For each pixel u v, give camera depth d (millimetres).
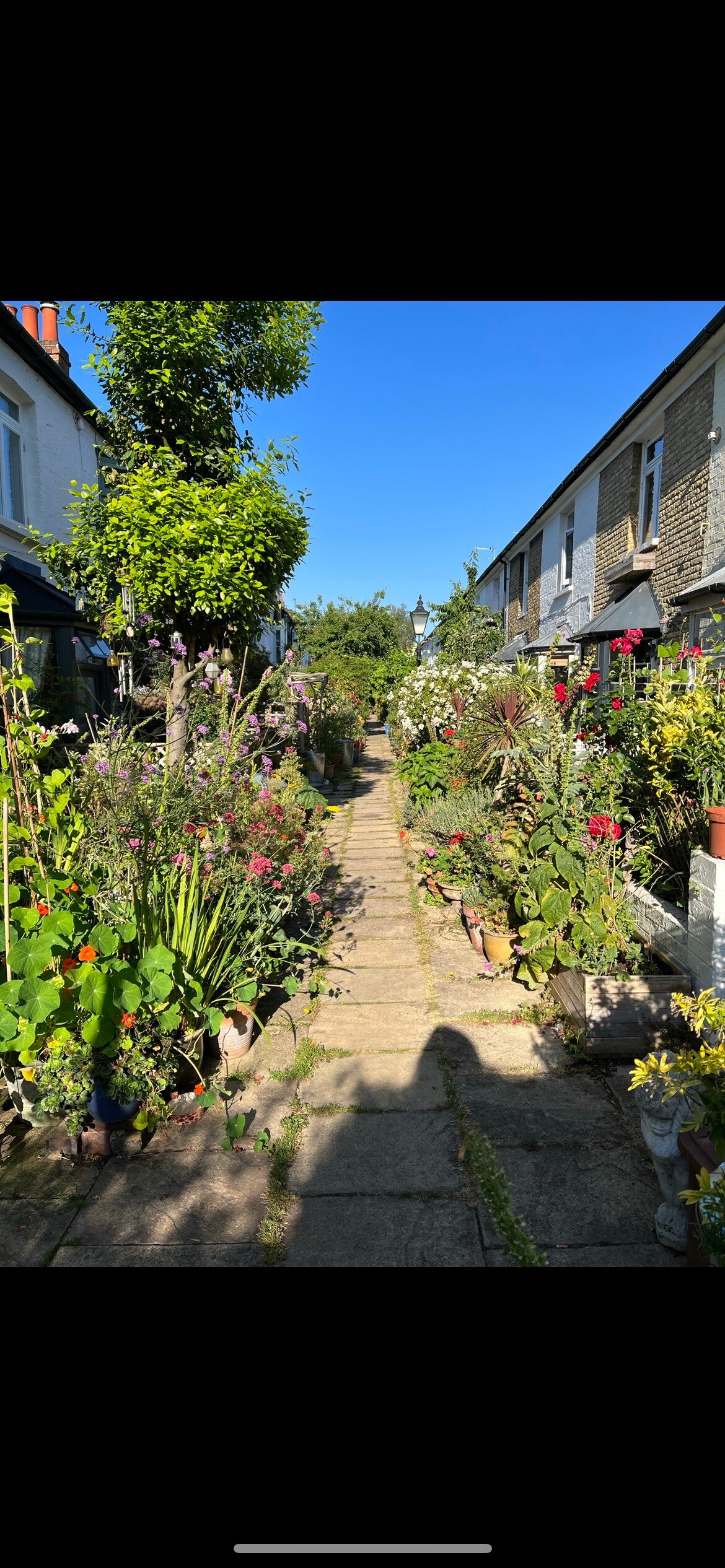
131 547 5895
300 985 4164
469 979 4223
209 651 6316
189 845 3896
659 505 9461
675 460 8562
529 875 3938
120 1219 2361
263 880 4039
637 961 3578
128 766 4648
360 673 24891
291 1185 2498
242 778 4996
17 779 2977
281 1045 3471
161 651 7121
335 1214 2354
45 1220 2363
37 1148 2768
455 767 7457
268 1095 3055
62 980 2521
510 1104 2930
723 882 3018
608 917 3656
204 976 3264
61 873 3096
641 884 4113
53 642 8117
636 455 10195
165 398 6344
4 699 3002
